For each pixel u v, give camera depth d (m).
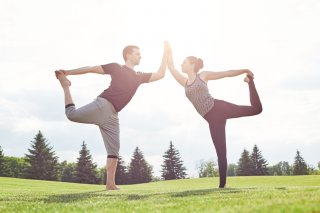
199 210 3.02
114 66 6.66
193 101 6.52
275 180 25.22
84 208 3.61
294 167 75.50
